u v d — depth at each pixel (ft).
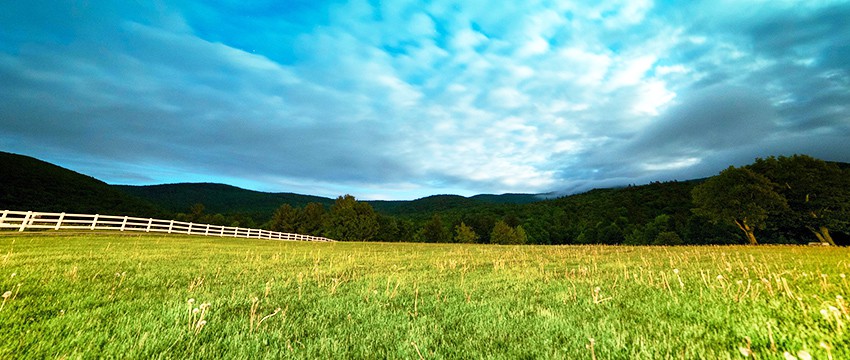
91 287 14.82
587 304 12.67
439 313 12.10
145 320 10.28
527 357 7.82
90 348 7.84
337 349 8.41
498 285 17.97
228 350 8.29
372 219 210.79
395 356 8.03
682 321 9.96
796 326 8.48
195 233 82.94
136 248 36.52
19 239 39.09
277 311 11.25
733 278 16.98
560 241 332.39
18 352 7.48
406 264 29.32
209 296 14.11
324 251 45.24
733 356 7.25
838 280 15.19
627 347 8.04
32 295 12.68
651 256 35.35
